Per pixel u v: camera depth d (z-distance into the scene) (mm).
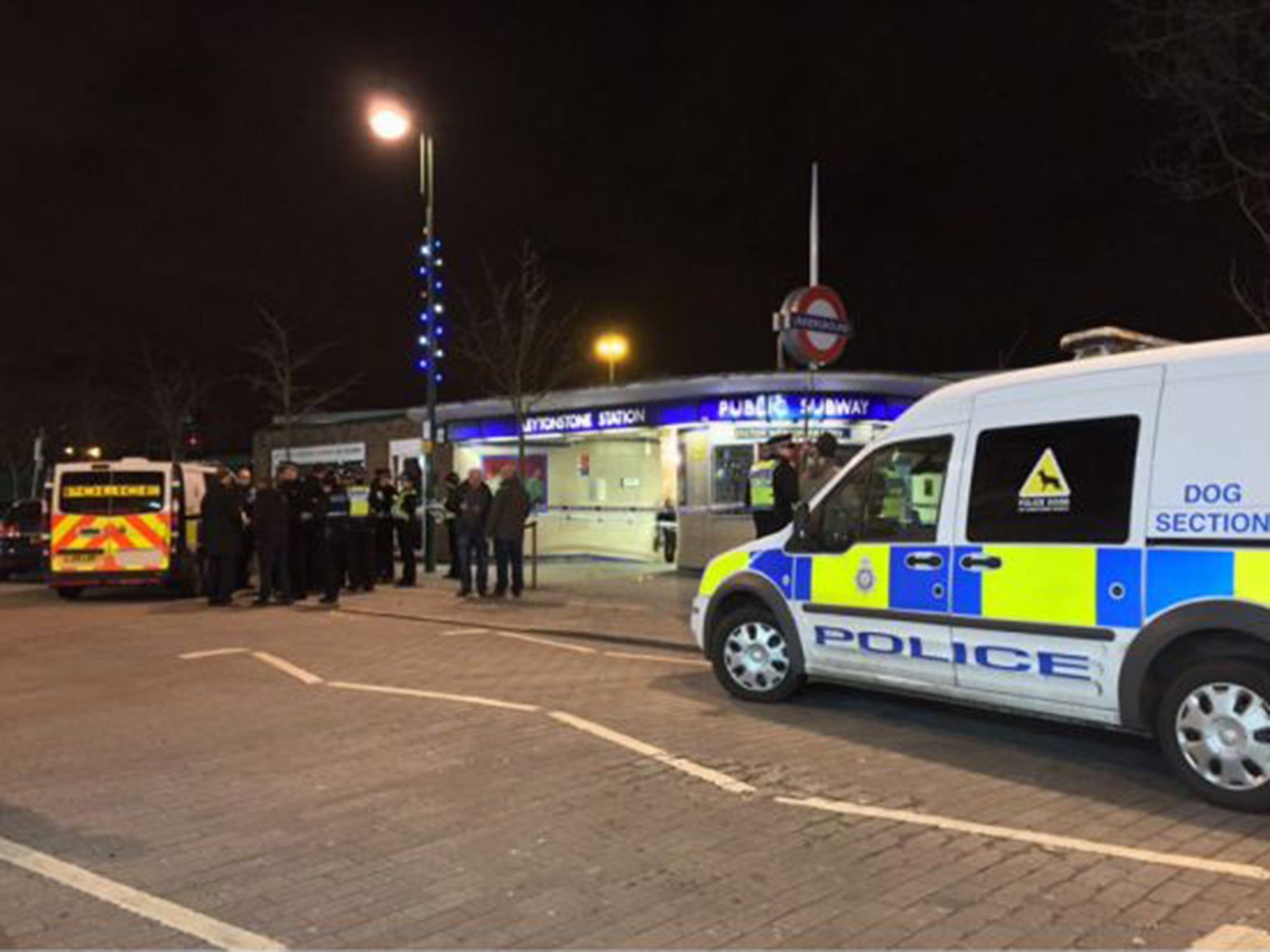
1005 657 6285
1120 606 5719
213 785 5906
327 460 28312
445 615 13062
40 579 22391
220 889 4426
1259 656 5289
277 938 3955
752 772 6090
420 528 22969
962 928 3990
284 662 9906
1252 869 4578
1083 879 4469
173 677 9234
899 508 7031
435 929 4016
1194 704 5477
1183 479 5547
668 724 7262
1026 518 6227
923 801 5559
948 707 7793
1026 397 6367
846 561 7266
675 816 5305
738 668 8016
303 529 15336
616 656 10141
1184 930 3963
